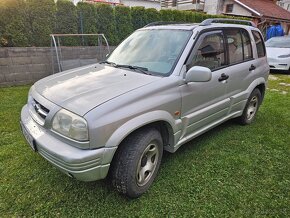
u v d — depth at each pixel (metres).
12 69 5.94
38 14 6.23
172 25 3.14
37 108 2.24
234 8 18.06
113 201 2.25
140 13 8.20
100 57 7.45
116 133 1.93
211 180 2.59
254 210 2.20
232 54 3.33
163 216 2.10
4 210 2.11
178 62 2.55
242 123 4.01
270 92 6.35
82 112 1.86
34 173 2.60
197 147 3.27
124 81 2.35
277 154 3.15
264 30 16.62
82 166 1.84
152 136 2.25
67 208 2.15
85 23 7.13
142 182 2.31
